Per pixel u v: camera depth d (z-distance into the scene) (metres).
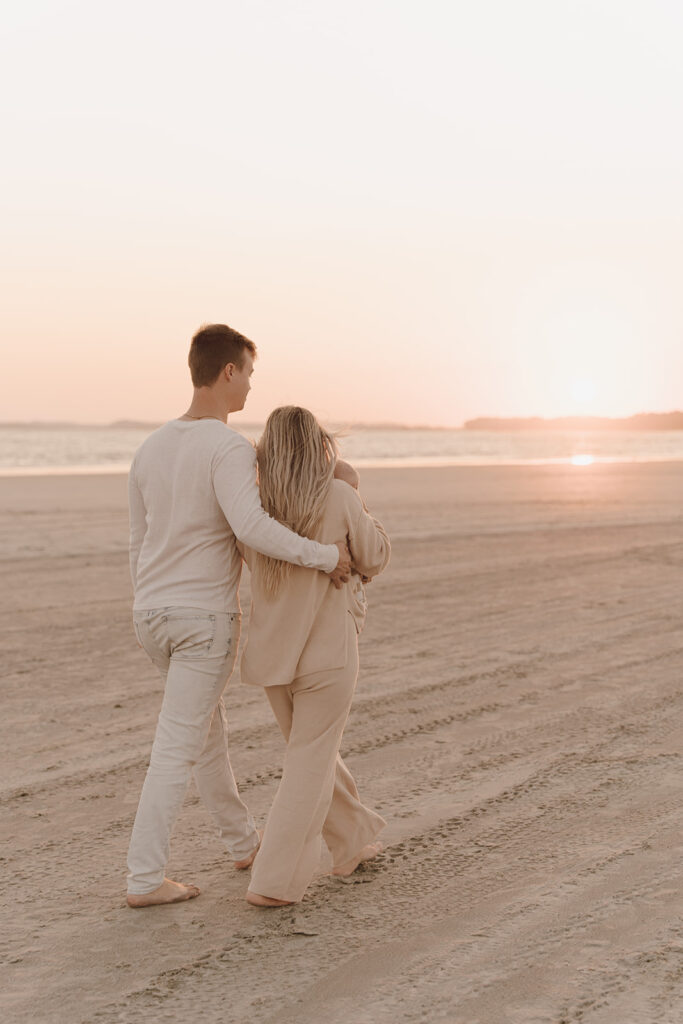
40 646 7.49
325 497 3.37
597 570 11.41
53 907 3.40
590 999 2.70
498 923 3.20
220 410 3.46
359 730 5.41
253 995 2.79
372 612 8.89
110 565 11.70
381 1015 2.66
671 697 6.03
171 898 3.44
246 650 3.44
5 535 14.65
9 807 4.33
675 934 3.07
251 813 4.25
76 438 138.62
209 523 3.33
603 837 3.91
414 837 3.97
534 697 6.06
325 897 3.46
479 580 10.70
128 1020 2.67
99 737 5.30
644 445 106.81
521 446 100.38
